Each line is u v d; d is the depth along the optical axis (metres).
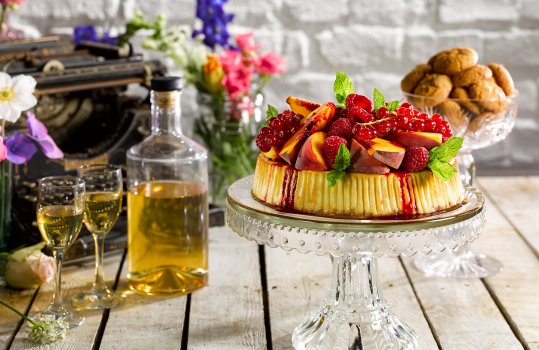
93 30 2.36
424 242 1.25
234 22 2.74
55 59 1.97
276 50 2.76
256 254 1.89
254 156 2.21
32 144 1.77
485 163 2.87
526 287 1.70
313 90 2.79
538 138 2.85
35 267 1.68
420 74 1.80
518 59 2.80
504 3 2.77
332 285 1.47
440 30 2.79
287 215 1.28
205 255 1.70
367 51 2.79
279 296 1.66
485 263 1.83
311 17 2.75
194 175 1.67
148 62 2.08
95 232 1.62
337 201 1.28
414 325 1.53
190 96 2.72
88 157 1.96
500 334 1.49
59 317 1.53
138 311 1.59
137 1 2.67
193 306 1.61
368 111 1.36
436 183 1.31
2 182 1.81
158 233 1.64
